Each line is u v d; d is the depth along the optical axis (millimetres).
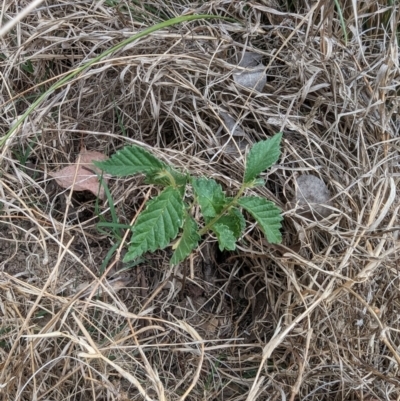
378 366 486
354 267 492
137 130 554
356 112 539
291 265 488
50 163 532
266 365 471
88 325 485
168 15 595
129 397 470
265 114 542
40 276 499
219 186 421
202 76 555
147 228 396
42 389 453
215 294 518
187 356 496
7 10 578
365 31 588
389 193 519
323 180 532
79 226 505
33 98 558
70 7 588
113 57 553
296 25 583
